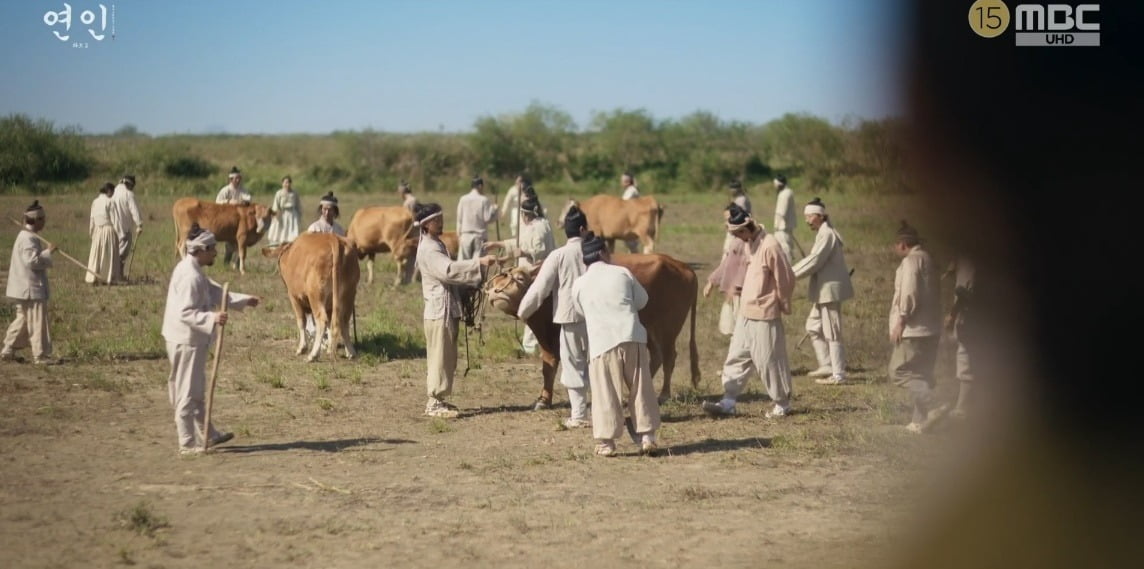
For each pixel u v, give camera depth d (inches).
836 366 462.3
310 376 472.4
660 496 307.6
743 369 403.2
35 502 296.7
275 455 349.4
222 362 500.7
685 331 597.6
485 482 321.7
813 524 282.7
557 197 1888.5
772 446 359.9
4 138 1642.5
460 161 2231.8
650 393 350.9
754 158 2172.7
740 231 394.9
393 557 257.3
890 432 372.8
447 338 401.4
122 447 356.2
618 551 261.7
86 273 754.8
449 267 393.4
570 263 383.9
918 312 371.2
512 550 262.4
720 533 275.3
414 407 420.5
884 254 926.4
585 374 387.9
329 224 622.2
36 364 480.7
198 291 343.6
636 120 2301.9
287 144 2503.7
